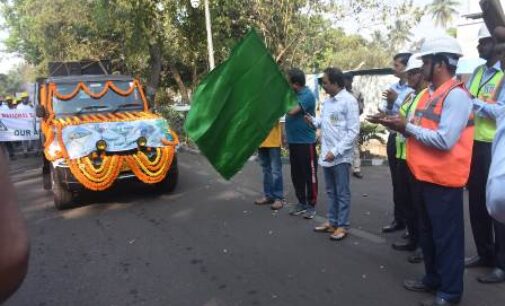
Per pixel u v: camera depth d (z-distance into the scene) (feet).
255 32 14.71
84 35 72.74
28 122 45.83
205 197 25.49
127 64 63.10
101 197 26.30
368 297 13.03
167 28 50.62
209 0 48.55
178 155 42.37
